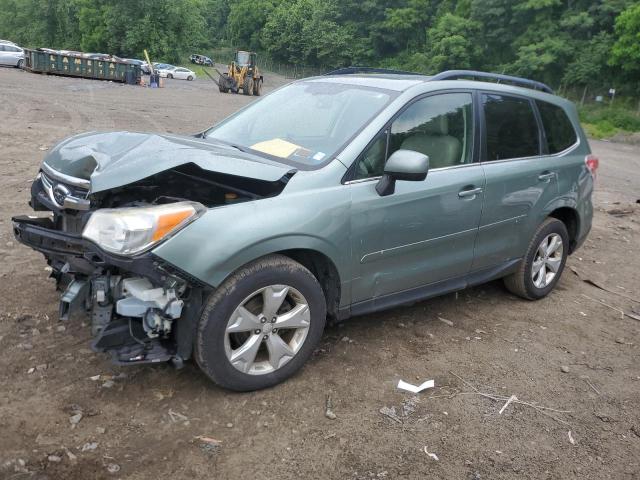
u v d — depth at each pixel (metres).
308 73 93.25
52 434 2.89
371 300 3.91
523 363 4.13
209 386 3.41
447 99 4.30
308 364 3.77
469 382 3.79
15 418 2.98
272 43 99.56
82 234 2.94
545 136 5.13
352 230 3.60
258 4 105.69
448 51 58.66
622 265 6.98
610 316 5.23
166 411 3.15
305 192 3.43
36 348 3.62
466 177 4.28
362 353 3.99
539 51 50.09
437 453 3.05
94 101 21.09
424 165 3.50
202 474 2.74
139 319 3.06
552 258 5.36
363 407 3.38
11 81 26.89
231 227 3.09
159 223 2.90
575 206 5.40
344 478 2.81
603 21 49.09
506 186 4.60
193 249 2.97
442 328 4.54
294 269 3.35
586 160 5.54
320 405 3.35
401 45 84.81
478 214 4.41
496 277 4.83
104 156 3.33
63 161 3.50
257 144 4.07
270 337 3.36
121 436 2.93
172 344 3.17
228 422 3.12
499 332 4.60
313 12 93.00
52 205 3.42
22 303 4.19
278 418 3.20
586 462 3.11
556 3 50.88
